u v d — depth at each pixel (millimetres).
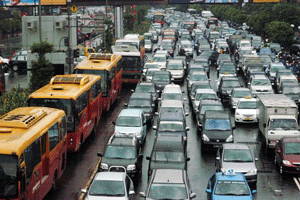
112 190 20328
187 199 19594
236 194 20656
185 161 25203
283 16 97688
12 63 62500
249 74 54094
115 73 43438
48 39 46875
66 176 25922
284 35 90125
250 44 82062
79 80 30453
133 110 33531
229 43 90500
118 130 31250
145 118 34344
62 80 30297
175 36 98562
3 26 101750
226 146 26203
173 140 26547
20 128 19578
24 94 35438
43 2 76812
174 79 55469
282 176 26594
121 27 94000
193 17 167750
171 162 24953
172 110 35406
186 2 90750
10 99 35094
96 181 20750
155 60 63094
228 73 54938
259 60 60250
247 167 24625
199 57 65188
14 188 17359
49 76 39812
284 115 31453
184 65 60062
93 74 38531
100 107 36469
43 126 20828
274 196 23469
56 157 23094
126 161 24844
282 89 45188
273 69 56594
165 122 31641
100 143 32375
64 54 46469
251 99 39656
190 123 38875
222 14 165250
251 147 32469
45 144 21234
